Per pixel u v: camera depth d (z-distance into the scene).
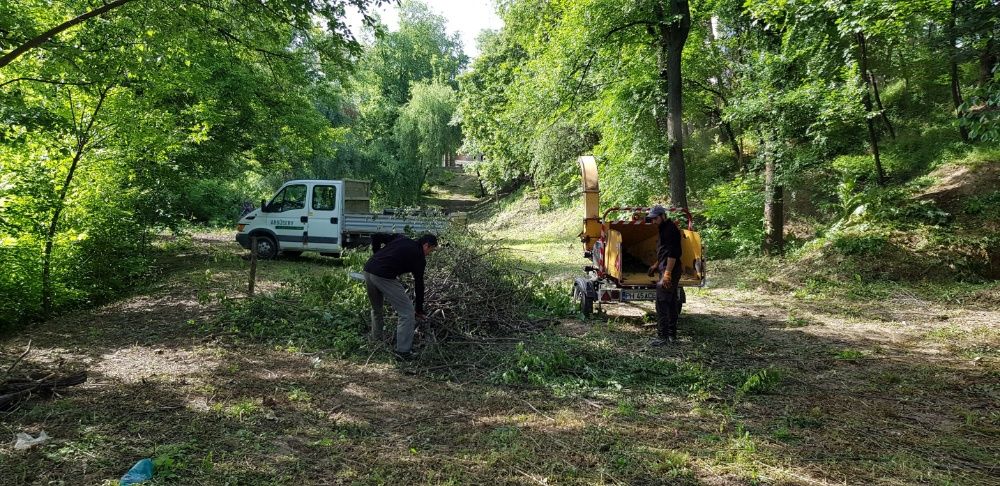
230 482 3.65
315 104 30.14
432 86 39.78
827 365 6.72
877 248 12.47
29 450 3.99
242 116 16.67
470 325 7.50
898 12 10.77
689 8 15.54
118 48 8.56
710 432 4.70
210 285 10.90
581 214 25.78
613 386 5.88
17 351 6.63
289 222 15.12
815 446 4.43
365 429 4.64
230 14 9.77
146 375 5.75
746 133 16.44
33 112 7.64
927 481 3.86
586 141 24.95
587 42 15.57
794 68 14.87
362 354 6.69
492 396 5.53
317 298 8.44
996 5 11.09
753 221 16.38
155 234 13.88
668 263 7.45
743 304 10.72
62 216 9.16
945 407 5.32
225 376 5.78
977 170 14.16
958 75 17.73
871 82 16.88
